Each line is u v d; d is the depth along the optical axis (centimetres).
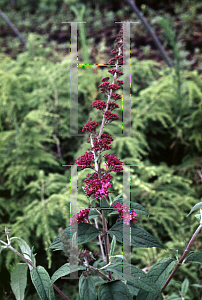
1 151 246
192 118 262
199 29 487
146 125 275
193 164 262
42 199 203
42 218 184
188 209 223
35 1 711
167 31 258
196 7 539
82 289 74
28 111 290
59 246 78
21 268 82
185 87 284
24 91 327
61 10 659
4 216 220
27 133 248
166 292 163
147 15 565
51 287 79
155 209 209
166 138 292
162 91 274
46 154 242
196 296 168
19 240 83
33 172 229
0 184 235
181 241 192
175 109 280
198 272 179
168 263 84
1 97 272
